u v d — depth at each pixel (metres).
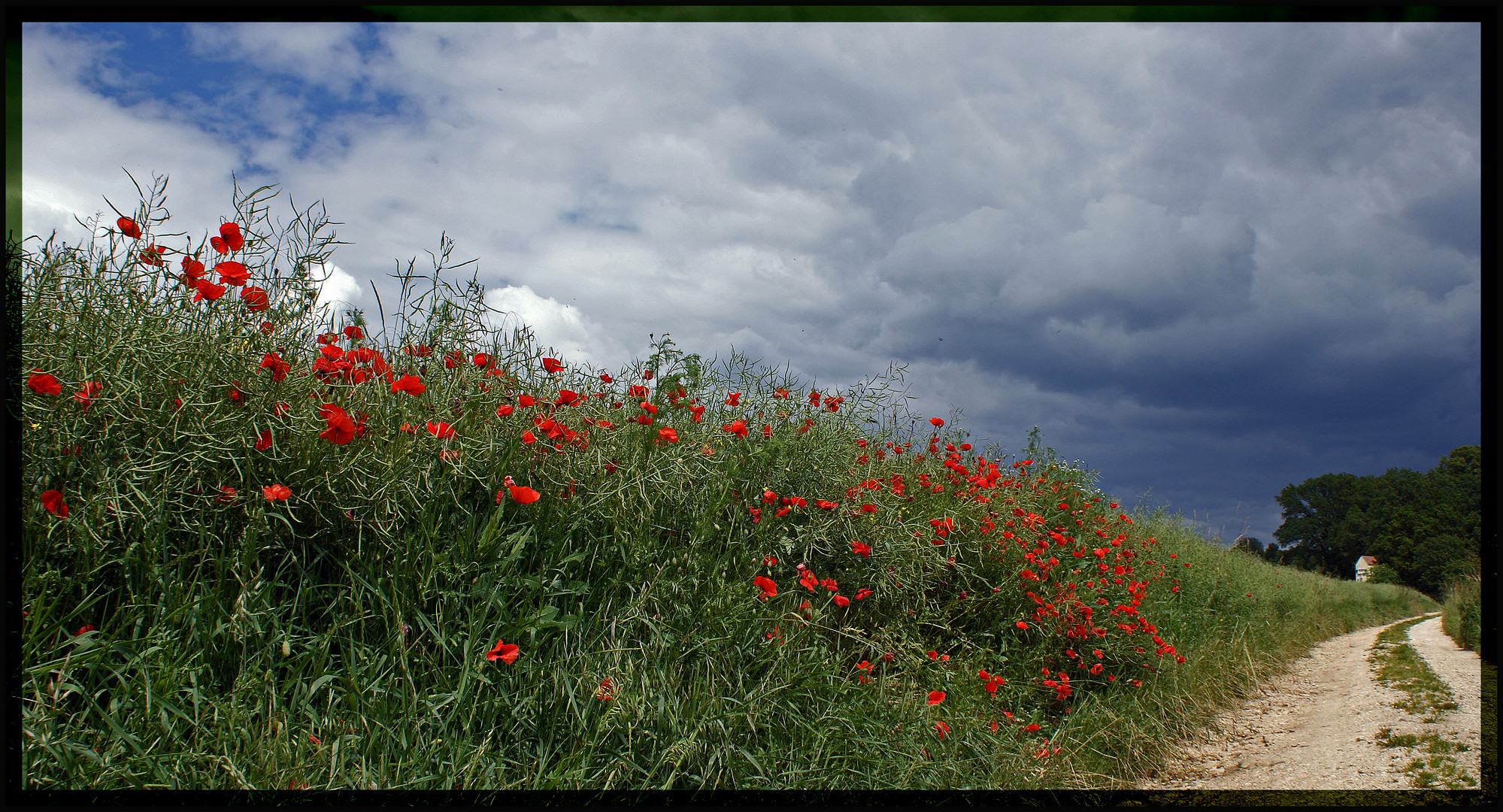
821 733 2.15
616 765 1.81
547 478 2.36
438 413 2.25
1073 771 2.86
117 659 1.56
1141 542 6.15
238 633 1.62
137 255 1.96
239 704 1.57
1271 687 5.33
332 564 1.97
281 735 1.53
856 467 3.61
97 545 1.59
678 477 2.67
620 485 2.41
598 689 1.90
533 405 2.45
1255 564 9.14
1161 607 5.07
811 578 2.69
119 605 1.57
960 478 4.22
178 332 1.94
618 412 3.11
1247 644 5.93
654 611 2.26
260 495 1.83
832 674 2.44
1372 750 3.44
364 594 1.89
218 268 1.92
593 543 2.37
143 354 1.80
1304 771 3.27
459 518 2.17
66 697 1.43
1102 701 3.61
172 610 1.61
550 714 1.86
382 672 1.77
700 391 3.40
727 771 1.92
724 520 2.82
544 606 1.98
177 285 2.01
